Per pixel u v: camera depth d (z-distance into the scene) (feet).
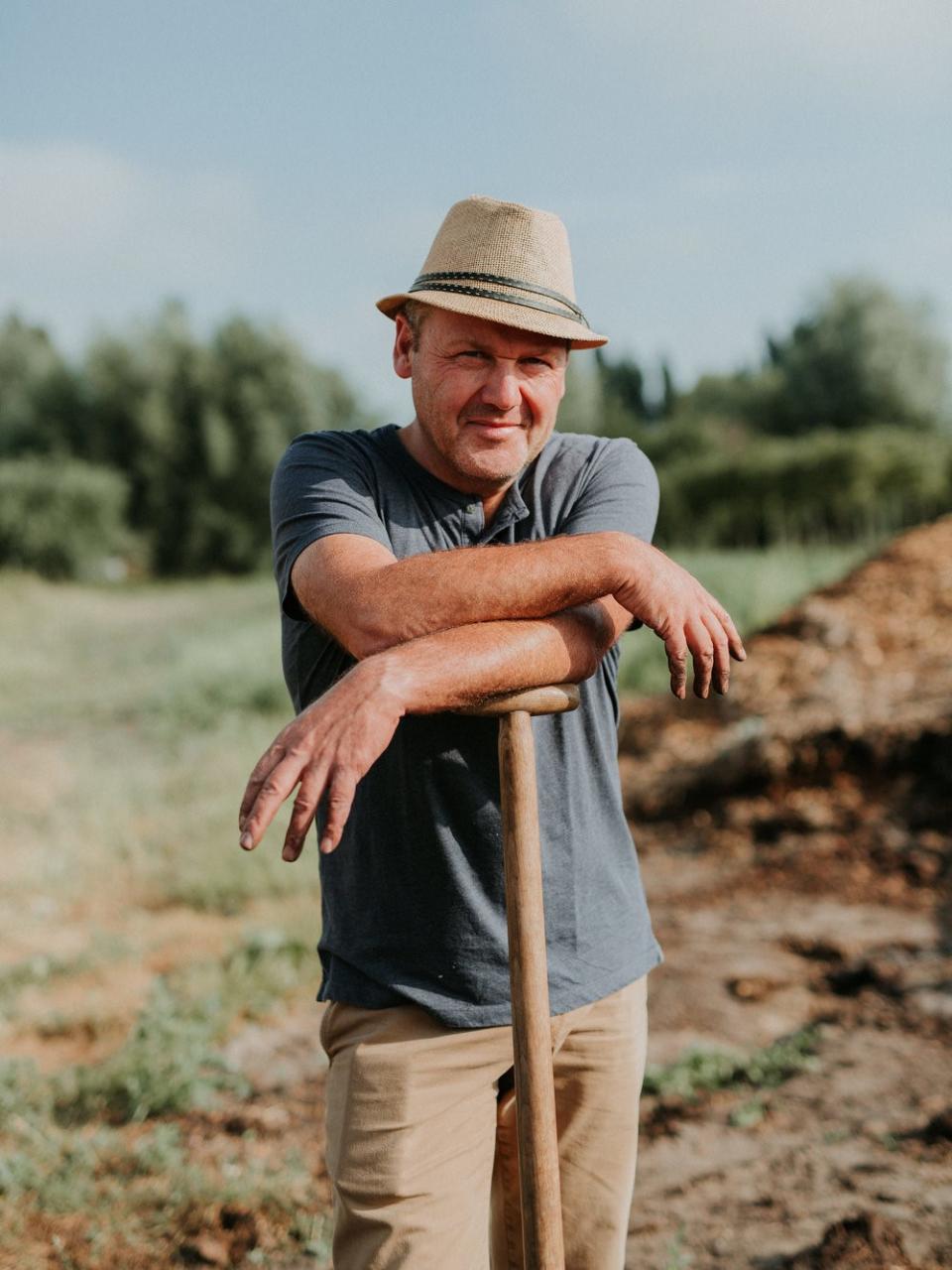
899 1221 9.78
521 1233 6.84
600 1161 6.53
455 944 5.99
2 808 24.81
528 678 5.41
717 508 78.38
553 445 6.78
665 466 119.55
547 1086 5.38
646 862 20.34
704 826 21.34
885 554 32.24
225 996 15.03
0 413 121.08
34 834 22.95
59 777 27.84
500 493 6.52
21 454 117.19
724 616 6.00
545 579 5.54
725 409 146.51
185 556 115.03
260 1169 11.27
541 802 6.16
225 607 75.05
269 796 5.02
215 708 35.45
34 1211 10.42
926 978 14.83
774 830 20.45
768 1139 11.54
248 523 115.85
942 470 73.56
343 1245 6.01
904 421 135.64
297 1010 15.14
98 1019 14.60
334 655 6.24
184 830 22.50
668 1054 13.44
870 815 20.18
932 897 17.56
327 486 6.13
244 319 120.67
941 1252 9.29
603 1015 6.42
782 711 24.12
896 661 25.64
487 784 5.95
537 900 5.43
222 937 17.70
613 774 6.57
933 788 20.31
